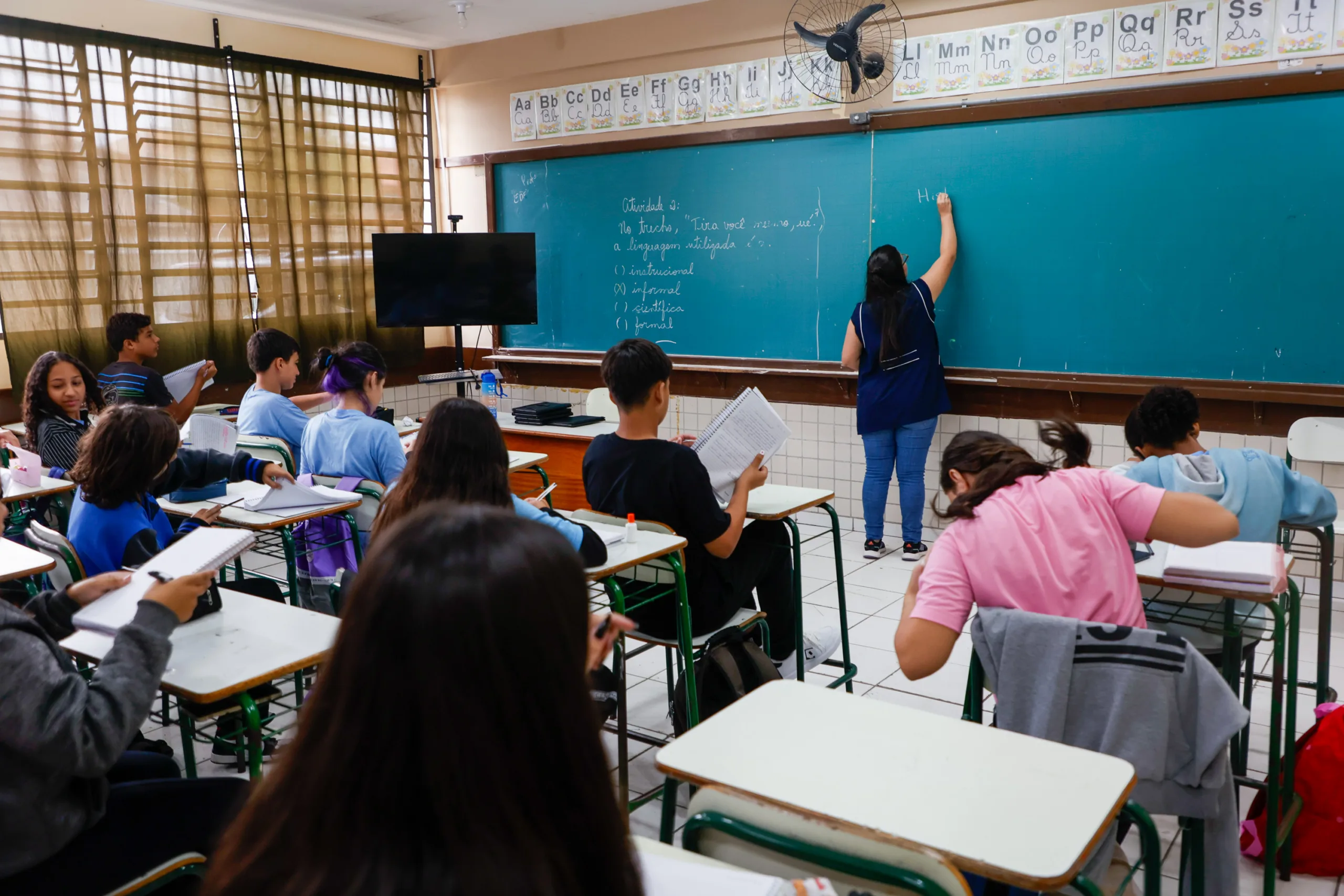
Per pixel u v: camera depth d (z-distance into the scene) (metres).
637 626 2.61
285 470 3.03
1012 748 1.30
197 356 5.26
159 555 1.74
